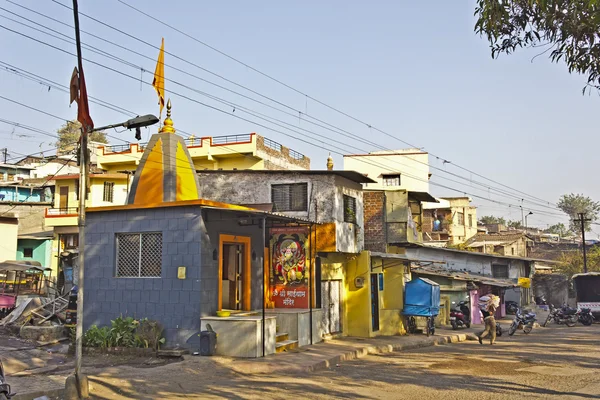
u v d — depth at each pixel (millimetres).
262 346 14242
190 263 14492
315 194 19781
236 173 21062
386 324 22125
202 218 14602
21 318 17703
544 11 8062
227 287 16922
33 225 40094
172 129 17938
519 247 53562
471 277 32281
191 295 14391
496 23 8078
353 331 20906
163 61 18188
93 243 15820
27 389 10266
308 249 19016
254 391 10484
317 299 18812
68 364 13086
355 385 11336
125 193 37844
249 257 17234
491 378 12312
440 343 21406
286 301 18875
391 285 23203
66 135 44812
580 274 34906
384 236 24781
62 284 30250
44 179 41594
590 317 32688
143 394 10195
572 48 8312
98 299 15516
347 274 21266
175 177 17234
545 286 47375
